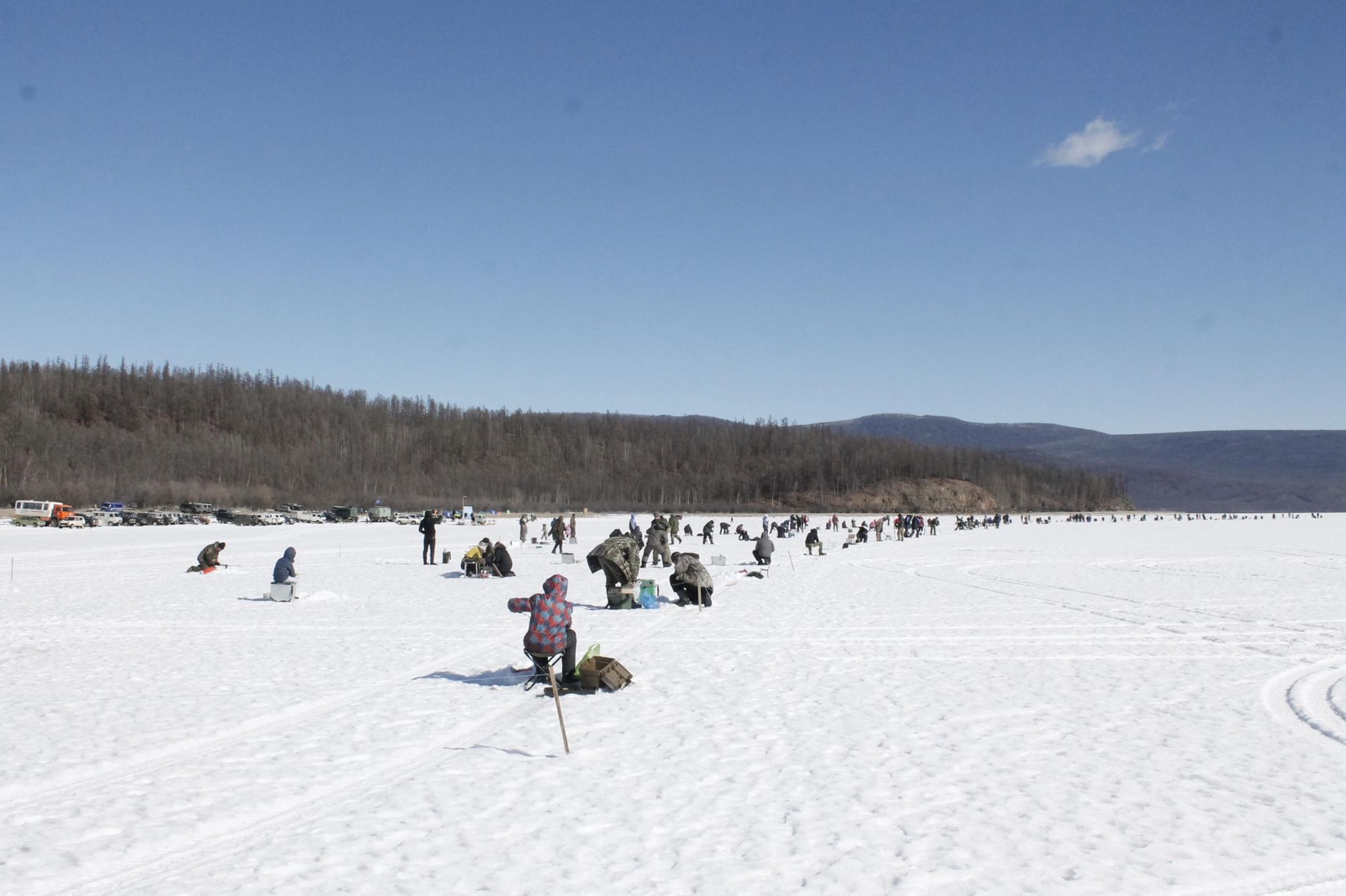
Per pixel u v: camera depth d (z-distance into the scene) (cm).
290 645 1641
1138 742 962
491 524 10162
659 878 606
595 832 693
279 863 633
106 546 5288
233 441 17800
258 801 764
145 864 635
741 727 1030
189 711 1096
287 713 1091
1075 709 1120
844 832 693
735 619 2048
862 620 2036
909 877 608
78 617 2062
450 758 900
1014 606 2330
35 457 13675
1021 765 876
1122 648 1611
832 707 1128
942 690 1234
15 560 4053
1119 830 698
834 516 9919
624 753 919
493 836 684
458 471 19388
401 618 2053
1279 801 766
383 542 6119
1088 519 18512
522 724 1042
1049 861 636
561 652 1227
